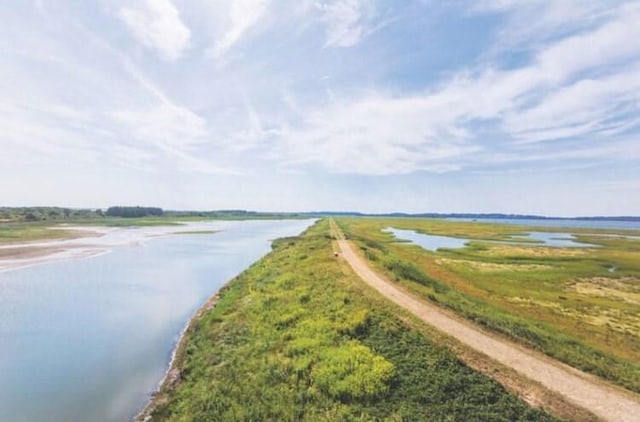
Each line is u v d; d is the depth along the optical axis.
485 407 12.39
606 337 22.44
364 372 14.88
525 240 86.75
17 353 20.58
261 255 61.25
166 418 14.23
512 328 19.33
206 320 25.17
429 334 17.92
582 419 11.45
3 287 36.06
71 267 47.53
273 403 13.95
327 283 28.64
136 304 30.73
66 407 15.29
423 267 43.75
